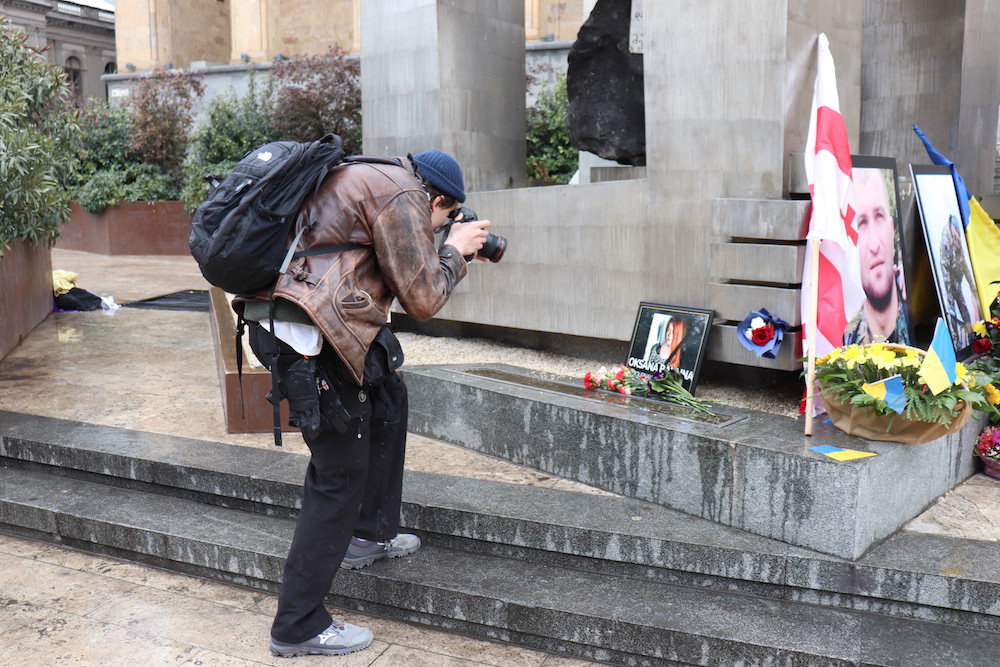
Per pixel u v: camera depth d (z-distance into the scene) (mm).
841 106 4418
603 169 5992
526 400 3869
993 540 3078
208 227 2541
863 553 2949
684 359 4230
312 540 2758
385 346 2695
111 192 14492
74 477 4195
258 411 4414
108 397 5152
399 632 3055
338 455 2705
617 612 2867
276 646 2844
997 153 7203
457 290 5762
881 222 4242
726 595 3008
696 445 3244
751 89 4047
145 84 15352
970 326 4512
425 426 4453
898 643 2695
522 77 6387
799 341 4012
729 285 4211
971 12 6340
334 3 19859
